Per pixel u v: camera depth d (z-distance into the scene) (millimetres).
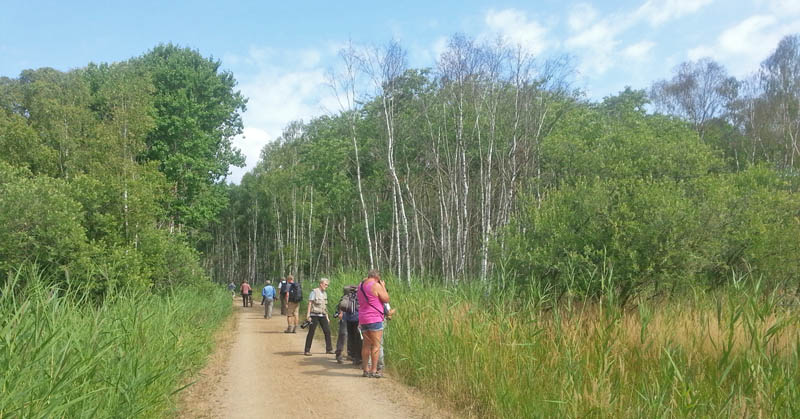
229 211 66688
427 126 28219
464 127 26891
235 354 10508
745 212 11680
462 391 6492
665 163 19328
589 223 10547
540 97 23859
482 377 6371
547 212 11492
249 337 13781
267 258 63969
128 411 4539
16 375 3559
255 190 56594
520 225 12320
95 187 16562
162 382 5840
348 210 42750
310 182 35188
